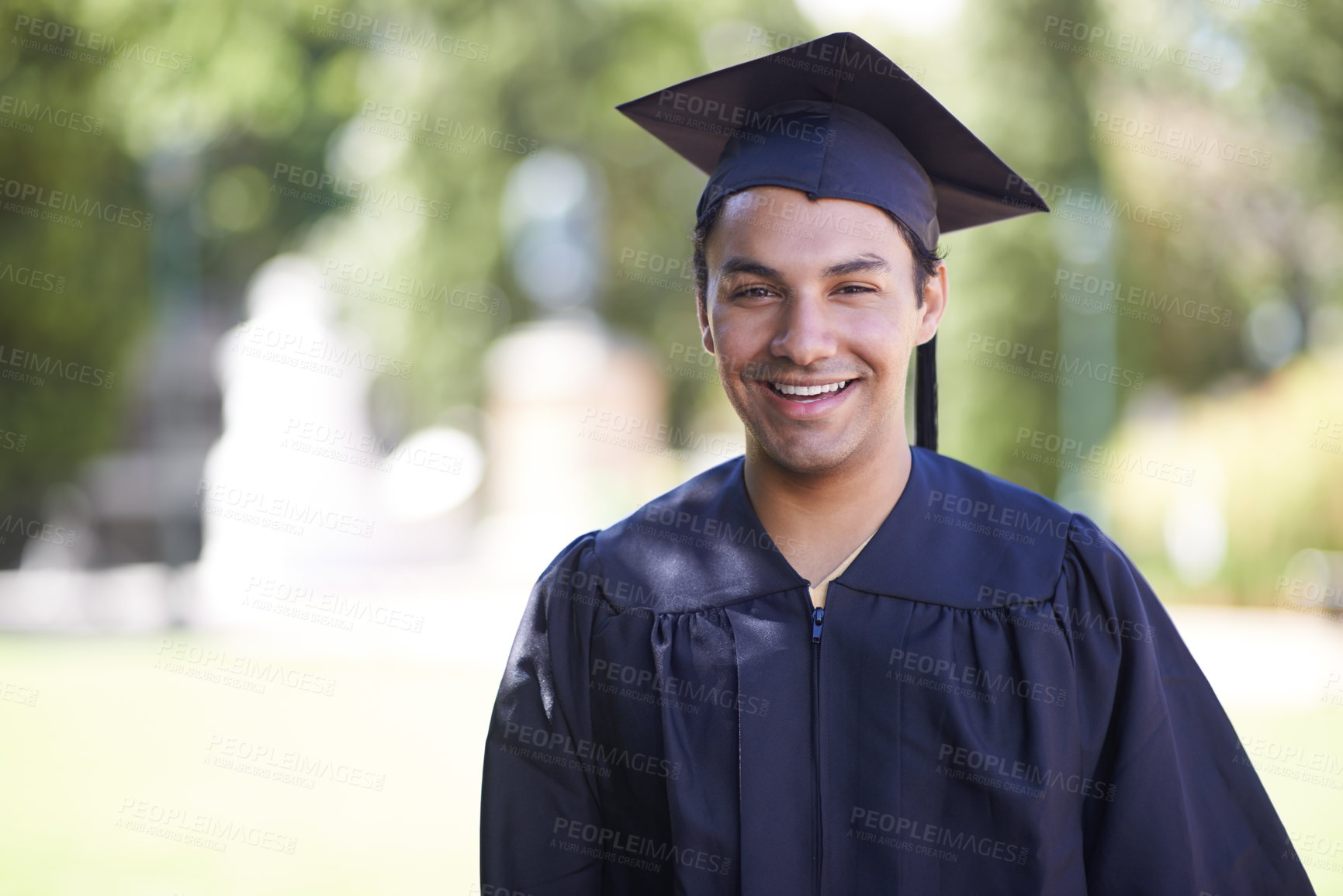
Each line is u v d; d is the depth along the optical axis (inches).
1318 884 181.5
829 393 71.1
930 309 78.5
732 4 641.6
